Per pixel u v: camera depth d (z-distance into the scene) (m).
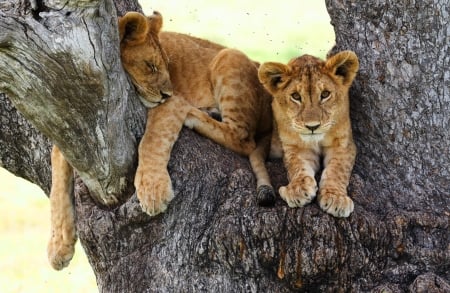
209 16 30.53
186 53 12.80
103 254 10.38
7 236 20.95
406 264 10.09
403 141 10.60
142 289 10.23
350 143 11.01
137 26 10.75
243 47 27.69
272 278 10.02
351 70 10.70
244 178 10.34
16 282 18.08
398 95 10.54
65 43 8.68
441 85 10.45
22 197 23.44
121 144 9.83
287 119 11.47
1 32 8.48
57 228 11.26
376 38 10.56
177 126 10.54
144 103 10.71
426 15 10.29
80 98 9.07
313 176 11.15
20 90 8.92
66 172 11.10
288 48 27.34
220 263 10.05
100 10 8.81
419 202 10.48
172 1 31.17
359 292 9.99
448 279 10.16
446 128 10.53
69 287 17.75
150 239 10.23
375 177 10.76
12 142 11.53
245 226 9.94
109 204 10.29
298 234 9.93
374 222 10.05
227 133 11.43
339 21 10.81
